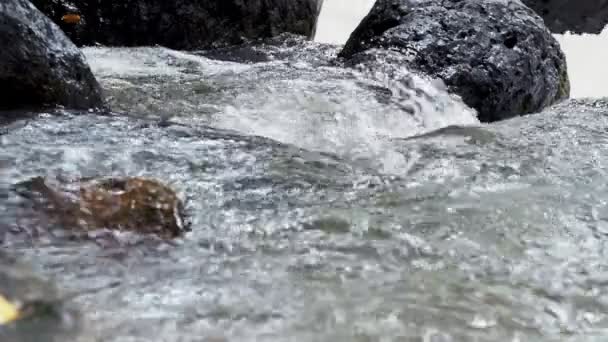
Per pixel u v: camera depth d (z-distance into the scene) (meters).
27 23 3.50
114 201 2.09
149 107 4.14
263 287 1.70
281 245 2.05
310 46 8.20
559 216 2.57
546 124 4.50
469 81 5.14
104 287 1.60
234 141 3.27
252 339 1.42
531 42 5.55
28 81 3.42
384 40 5.60
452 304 1.70
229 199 2.45
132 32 7.21
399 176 3.06
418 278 1.87
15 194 2.11
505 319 1.65
